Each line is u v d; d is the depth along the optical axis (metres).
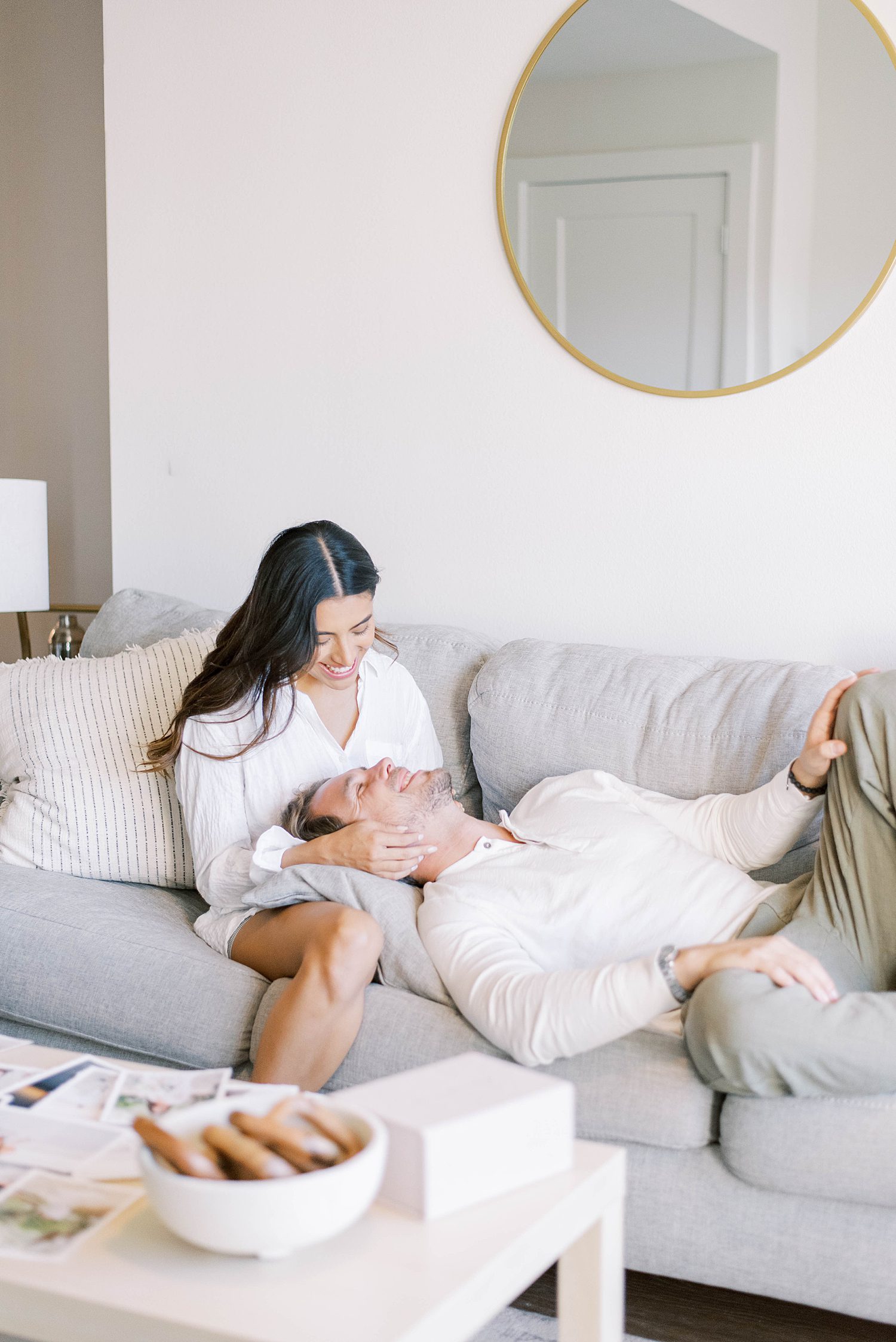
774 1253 1.37
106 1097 1.13
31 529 2.85
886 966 1.51
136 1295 0.84
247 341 2.72
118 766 2.05
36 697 2.12
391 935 1.62
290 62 2.61
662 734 1.92
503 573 2.48
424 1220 0.94
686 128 2.21
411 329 2.53
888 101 2.03
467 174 2.44
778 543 2.20
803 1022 1.27
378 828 1.71
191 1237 0.86
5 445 3.83
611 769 1.94
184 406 2.81
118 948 1.73
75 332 3.66
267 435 2.72
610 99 2.27
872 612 2.13
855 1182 1.30
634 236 2.28
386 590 2.61
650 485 2.31
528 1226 0.93
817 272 2.12
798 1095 1.31
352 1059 1.55
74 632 2.93
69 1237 0.91
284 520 2.72
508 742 2.04
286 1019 1.51
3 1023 1.83
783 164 2.13
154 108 2.78
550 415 2.39
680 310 2.24
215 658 1.87
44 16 3.59
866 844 1.53
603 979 1.35
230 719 1.82
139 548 2.90
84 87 3.55
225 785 1.82
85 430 3.68
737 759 1.84
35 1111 1.10
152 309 2.83
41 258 3.69
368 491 2.61
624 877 1.65
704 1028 1.30
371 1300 0.83
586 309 2.33
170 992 1.67
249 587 2.78
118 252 2.85
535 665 2.09
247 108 2.67
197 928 1.82
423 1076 1.05
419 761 2.01
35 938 1.77
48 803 2.03
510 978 1.46
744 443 2.21
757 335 2.18
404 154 2.50
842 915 1.53
